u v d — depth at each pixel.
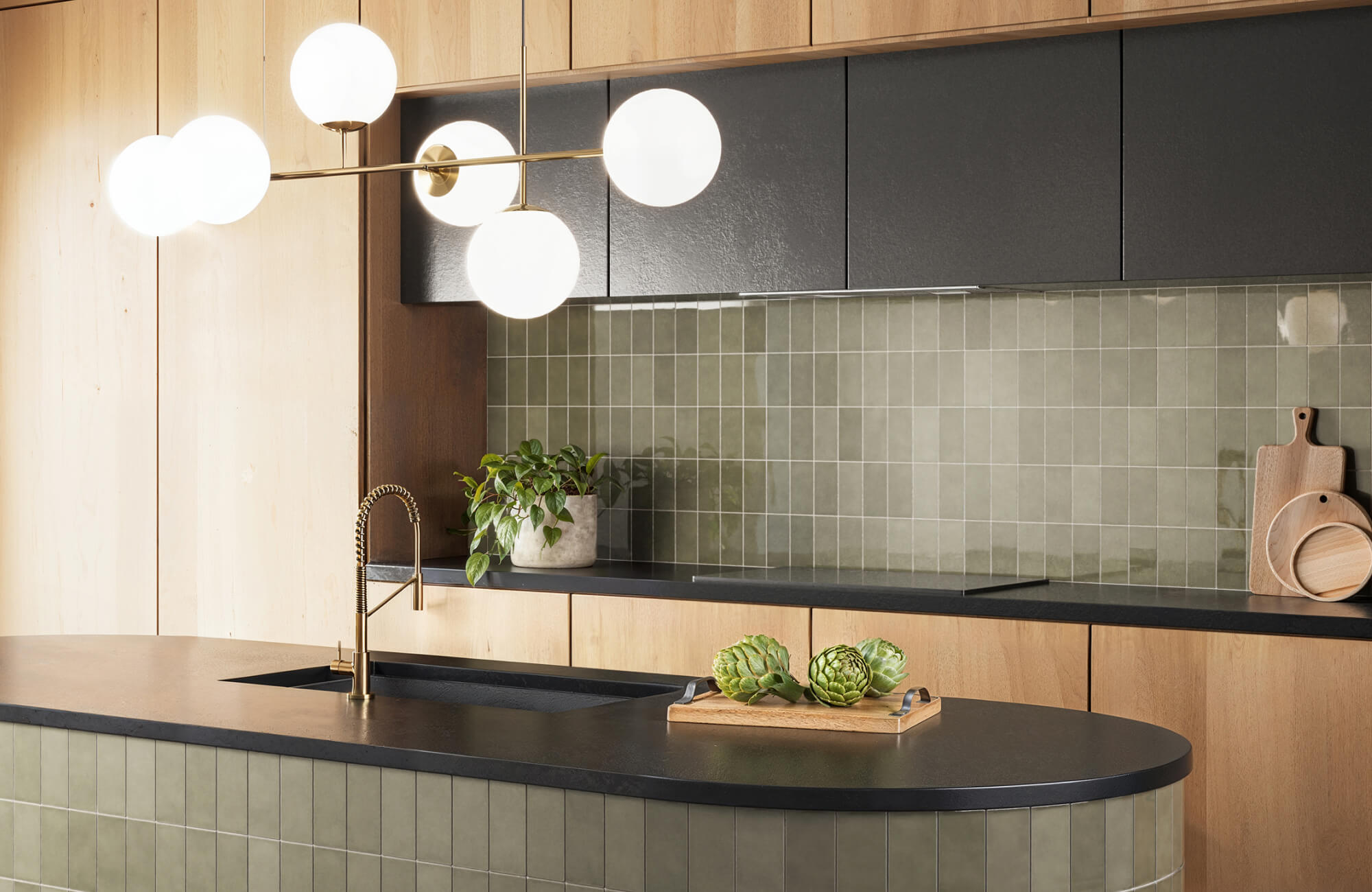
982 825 1.92
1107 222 3.54
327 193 4.38
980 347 4.12
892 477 4.25
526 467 4.32
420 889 2.18
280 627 4.45
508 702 2.96
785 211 3.90
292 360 4.43
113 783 2.46
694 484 4.53
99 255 4.68
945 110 3.71
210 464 4.54
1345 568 3.55
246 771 2.33
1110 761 2.07
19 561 4.82
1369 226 3.29
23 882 2.55
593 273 4.16
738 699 2.39
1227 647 3.28
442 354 4.68
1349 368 3.68
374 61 2.49
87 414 4.71
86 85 4.69
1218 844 3.30
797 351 4.38
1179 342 3.88
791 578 4.01
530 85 4.24
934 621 3.61
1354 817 3.16
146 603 4.63
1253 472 3.79
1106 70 3.54
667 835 1.99
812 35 3.77
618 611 4.00
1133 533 3.93
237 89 4.49
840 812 1.92
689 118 2.17
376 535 4.41
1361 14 3.30
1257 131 3.39
